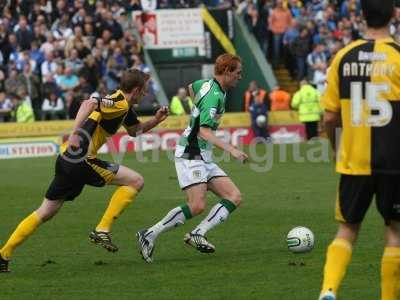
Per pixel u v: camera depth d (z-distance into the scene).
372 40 21.00
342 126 21.19
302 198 45.72
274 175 56.97
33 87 80.12
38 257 30.73
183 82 92.81
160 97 86.19
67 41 82.88
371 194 21.14
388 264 21.25
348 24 93.19
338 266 20.84
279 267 28.05
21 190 51.56
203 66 92.38
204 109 28.92
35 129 77.12
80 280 26.80
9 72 80.06
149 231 29.38
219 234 35.12
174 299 24.17
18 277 27.38
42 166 65.94
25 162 69.69
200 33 93.00
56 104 80.44
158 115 30.50
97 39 84.19
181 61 92.62
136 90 29.09
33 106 80.38
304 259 29.27
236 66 29.14
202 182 29.70
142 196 47.72
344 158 21.08
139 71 29.14
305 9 95.56
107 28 84.75
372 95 20.80
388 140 20.77
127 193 29.53
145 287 25.69
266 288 25.20
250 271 27.58
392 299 21.36
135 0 92.31
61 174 28.42
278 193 47.94
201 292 24.89
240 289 25.16
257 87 87.19
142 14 91.44
